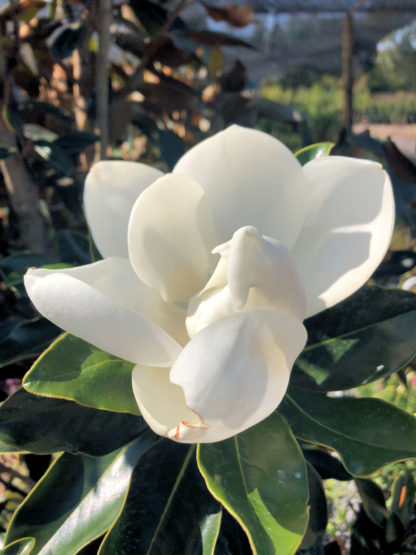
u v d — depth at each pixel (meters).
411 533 0.47
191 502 0.30
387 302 0.32
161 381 0.26
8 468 0.52
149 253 0.29
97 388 0.28
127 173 0.31
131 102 0.69
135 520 0.29
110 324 0.23
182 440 0.22
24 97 0.74
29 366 0.47
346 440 0.29
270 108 0.80
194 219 0.29
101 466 0.34
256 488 0.26
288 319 0.23
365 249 0.28
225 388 0.22
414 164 0.50
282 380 0.23
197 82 0.91
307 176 0.29
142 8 0.64
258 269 0.24
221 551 0.35
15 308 0.59
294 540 0.25
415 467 0.83
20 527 0.32
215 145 0.29
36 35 0.67
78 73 0.66
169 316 0.30
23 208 0.58
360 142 0.56
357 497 0.73
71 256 0.46
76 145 0.54
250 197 0.30
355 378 0.31
